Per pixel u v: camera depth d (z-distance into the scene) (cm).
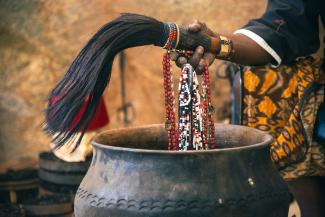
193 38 137
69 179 273
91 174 127
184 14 355
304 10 167
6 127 357
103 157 124
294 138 175
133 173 118
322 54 186
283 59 166
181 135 136
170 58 138
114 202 118
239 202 117
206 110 138
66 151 272
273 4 171
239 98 182
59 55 363
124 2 359
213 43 141
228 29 353
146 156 117
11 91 357
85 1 360
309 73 179
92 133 271
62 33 361
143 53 370
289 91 178
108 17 363
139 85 376
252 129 145
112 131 145
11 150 357
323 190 192
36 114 359
